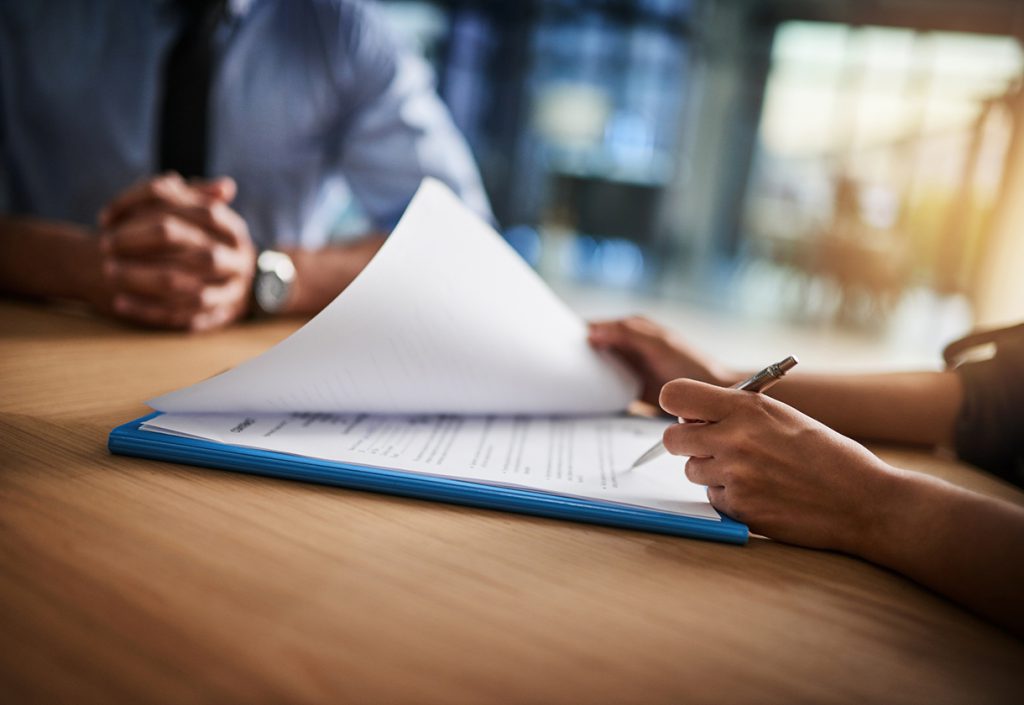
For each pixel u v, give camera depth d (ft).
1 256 3.14
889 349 23.16
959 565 1.27
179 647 0.90
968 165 28.68
